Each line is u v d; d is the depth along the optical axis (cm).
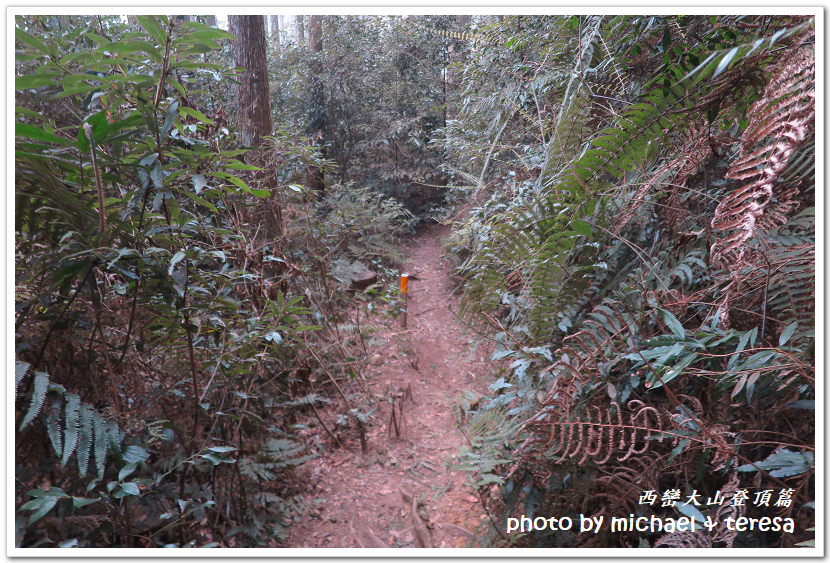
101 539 138
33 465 128
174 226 143
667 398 157
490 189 384
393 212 664
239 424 196
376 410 334
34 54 120
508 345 191
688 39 182
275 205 332
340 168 833
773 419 129
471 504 237
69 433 112
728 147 172
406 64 888
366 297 454
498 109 364
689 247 177
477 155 386
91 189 133
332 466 276
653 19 186
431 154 827
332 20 847
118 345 162
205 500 189
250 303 253
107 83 127
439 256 643
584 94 215
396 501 247
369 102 857
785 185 136
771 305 132
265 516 214
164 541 162
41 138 115
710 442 122
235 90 432
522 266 195
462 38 385
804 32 91
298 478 261
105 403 145
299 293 340
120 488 130
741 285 128
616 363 152
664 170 163
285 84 825
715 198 166
